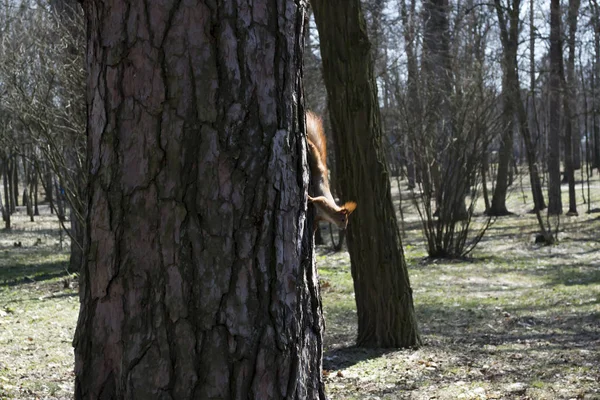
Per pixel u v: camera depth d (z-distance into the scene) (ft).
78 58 43.11
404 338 27.99
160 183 9.13
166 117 9.12
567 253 63.46
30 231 99.35
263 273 9.37
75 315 36.99
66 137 45.68
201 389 9.06
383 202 27.45
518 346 28.04
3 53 43.70
